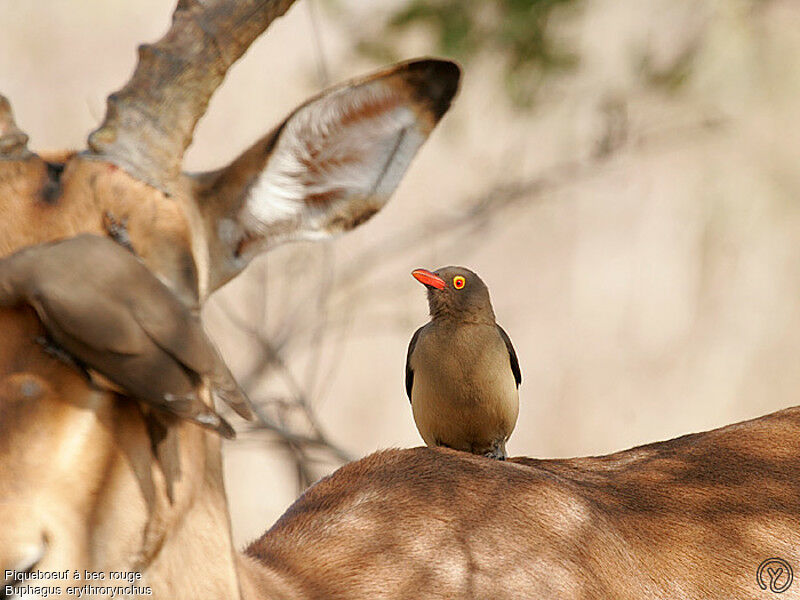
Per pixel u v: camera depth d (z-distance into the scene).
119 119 5.77
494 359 10.27
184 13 5.99
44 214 5.55
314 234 6.47
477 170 26.23
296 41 30.64
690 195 33.56
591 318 33.53
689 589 8.25
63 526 5.21
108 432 5.32
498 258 33.38
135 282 5.09
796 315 34.31
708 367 34.03
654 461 9.40
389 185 6.53
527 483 8.43
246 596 6.49
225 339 20.48
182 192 5.98
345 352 29.47
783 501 8.85
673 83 23.48
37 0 32.62
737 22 25.45
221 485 6.11
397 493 8.19
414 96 6.35
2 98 5.71
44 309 4.98
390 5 21.14
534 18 19.36
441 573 7.68
